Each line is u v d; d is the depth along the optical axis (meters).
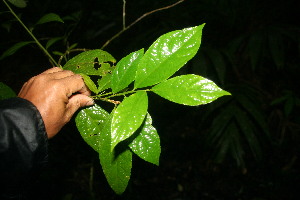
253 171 2.55
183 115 2.93
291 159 2.59
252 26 2.94
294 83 2.92
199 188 2.42
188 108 2.85
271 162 2.59
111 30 2.94
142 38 2.47
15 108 0.60
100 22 3.03
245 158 2.65
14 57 2.79
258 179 2.48
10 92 0.80
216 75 2.36
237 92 2.29
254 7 2.91
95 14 2.97
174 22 2.53
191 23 2.81
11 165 0.59
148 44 2.43
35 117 0.61
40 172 0.65
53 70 0.74
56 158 2.24
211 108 2.28
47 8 2.12
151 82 0.54
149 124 0.59
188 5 2.81
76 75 0.68
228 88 2.32
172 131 2.84
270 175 2.50
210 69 2.38
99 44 2.79
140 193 2.32
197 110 2.80
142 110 0.51
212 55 2.26
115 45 2.84
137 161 1.63
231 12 2.80
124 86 0.57
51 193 2.12
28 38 1.24
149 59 0.55
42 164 0.63
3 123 0.58
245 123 2.23
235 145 2.26
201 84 0.51
